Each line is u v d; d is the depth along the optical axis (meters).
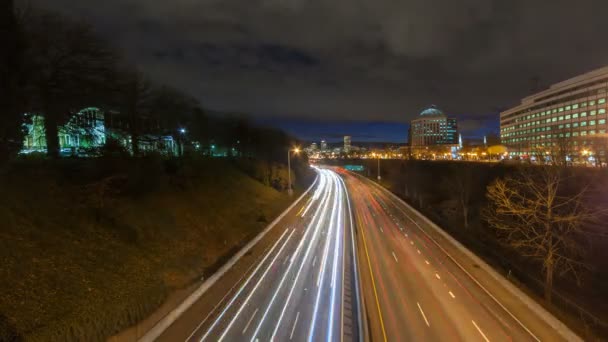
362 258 27.09
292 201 53.50
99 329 13.70
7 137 20.28
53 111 25.67
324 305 18.77
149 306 16.30
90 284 15.59
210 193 36.22
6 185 18.34
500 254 30.66
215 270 22.75
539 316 18.03
